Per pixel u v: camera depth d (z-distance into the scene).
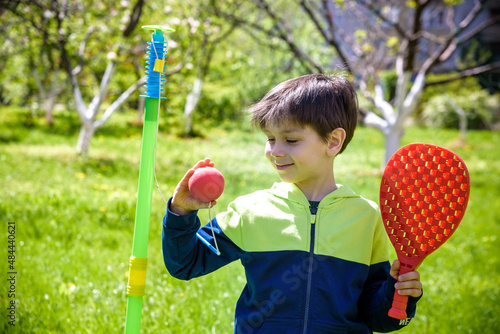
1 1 5.65
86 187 6.05
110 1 7.41
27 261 3.39
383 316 1.50
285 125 1.51
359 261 1.54
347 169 9.43
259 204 1.59
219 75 12.67
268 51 10.31
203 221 4.63
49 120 12.16
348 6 8.69
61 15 7.04
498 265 4.54
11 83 11.59
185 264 1.52
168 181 6.82
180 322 2.65
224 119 12.72
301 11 10.09
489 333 3.01
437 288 3.63
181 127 11.62
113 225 4.56
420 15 8.06
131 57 8.45
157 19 8.30
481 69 8.62
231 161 8.69
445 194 1.44
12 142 9.62
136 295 1.49
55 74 11.65
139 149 9.80
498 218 6.40
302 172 1.53
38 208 4.78
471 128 17.67
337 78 1.64
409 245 1.46
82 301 2.88
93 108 8.57
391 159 1.51
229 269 3.41
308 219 1.54
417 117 18.34
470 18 8.34
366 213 1.58
